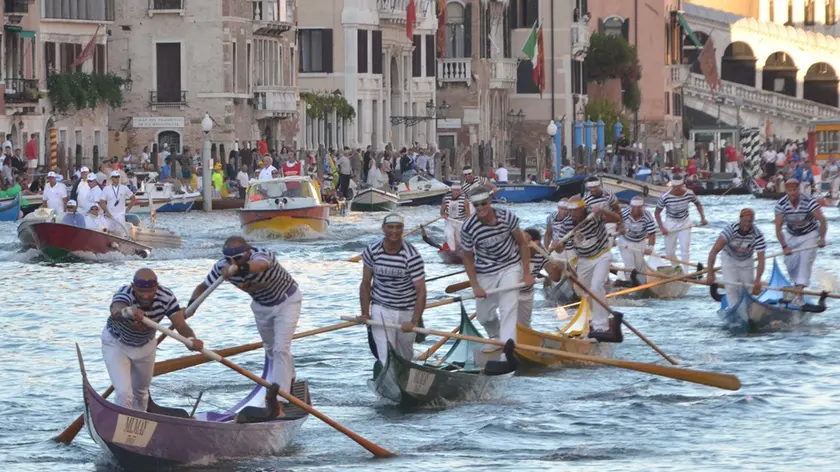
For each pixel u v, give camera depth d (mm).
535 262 43844
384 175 137375
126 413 29906
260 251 32438
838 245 82125
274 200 87625
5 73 116125
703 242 85875
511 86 185000
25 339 47344
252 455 31438
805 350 44344
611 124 194375
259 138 141125
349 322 36062
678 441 32406
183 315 30922
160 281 64312
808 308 49344
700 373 35938
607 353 43281
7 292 59938
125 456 30047
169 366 35156
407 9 155375
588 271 43750
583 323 44219
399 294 35906
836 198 135125
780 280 51812
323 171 130000
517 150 175875
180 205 109688
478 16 175625
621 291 52656
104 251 72938
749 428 33562
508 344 37062
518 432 33438
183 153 124938
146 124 133375
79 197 73312
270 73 144875
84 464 30891
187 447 30531
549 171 159500
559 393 37875
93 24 127750
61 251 72250
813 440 32219
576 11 189375
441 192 124938
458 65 173500
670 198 59688
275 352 33125
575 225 43375
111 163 96250
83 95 123312
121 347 30844
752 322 48344
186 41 133625
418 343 45438
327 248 81500
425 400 36062
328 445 32500
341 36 155250
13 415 35531
